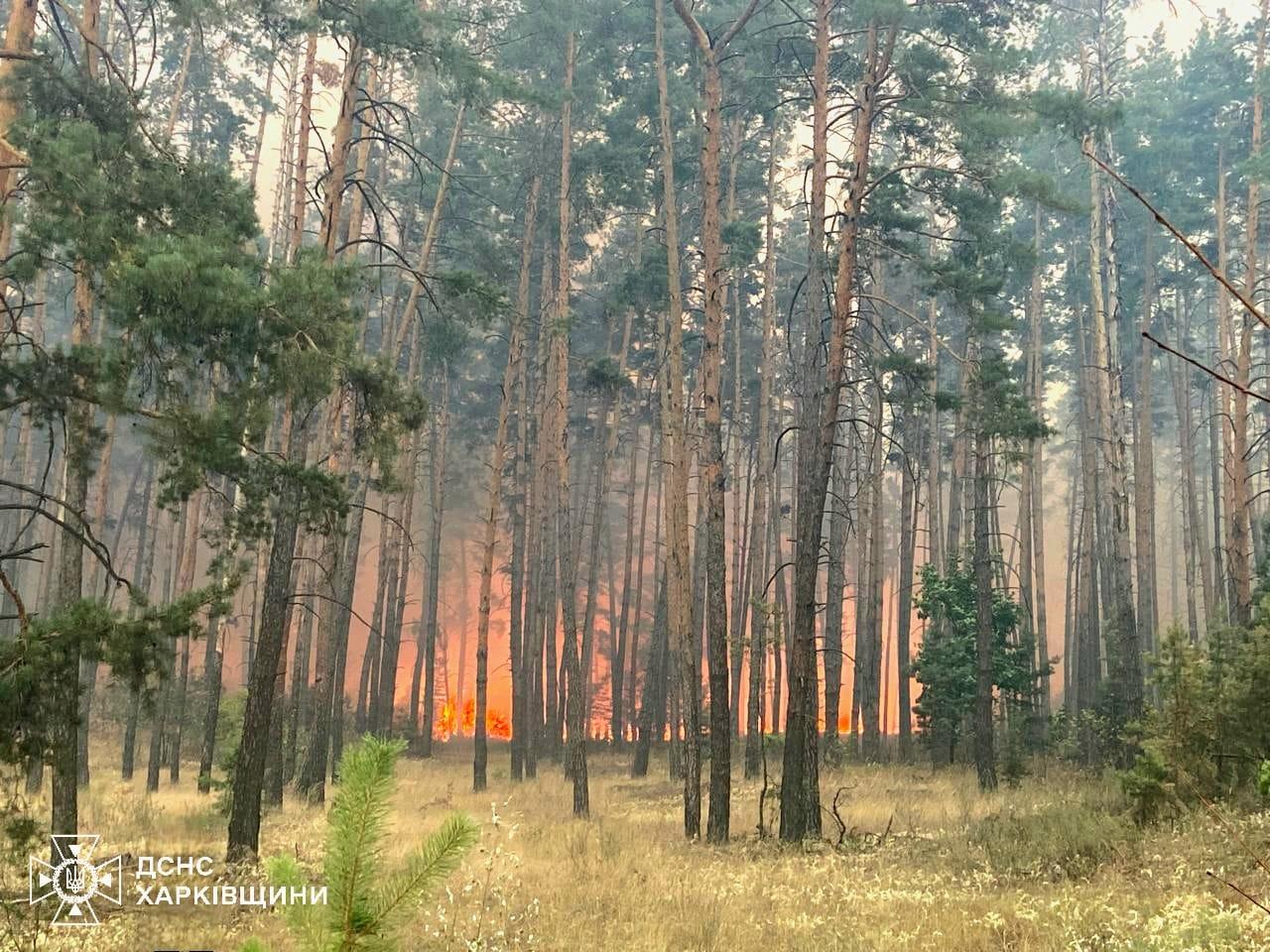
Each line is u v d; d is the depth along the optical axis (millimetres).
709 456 17297
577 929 8742
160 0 14508
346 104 15617
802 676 16156
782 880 11867
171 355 11453
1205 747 13211
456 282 17156
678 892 10727
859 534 37344
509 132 35281
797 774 15773
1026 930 8164
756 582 32656
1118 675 25875
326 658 23266
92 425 11781
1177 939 6652
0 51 12227
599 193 31453
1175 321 43344
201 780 21734
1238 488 24125
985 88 18266
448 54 15961
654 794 25266
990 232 21438
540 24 28172
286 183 33781
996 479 25906
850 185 17672
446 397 42531
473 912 8070
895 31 17844
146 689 9680
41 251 11086
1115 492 23688
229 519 12898
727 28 27016
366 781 2322
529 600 39594
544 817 19828
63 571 11984
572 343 47281
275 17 15344
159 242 10953
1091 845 11508
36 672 8773
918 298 42844
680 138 32656
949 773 27203
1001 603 30781
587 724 47375
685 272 41094
